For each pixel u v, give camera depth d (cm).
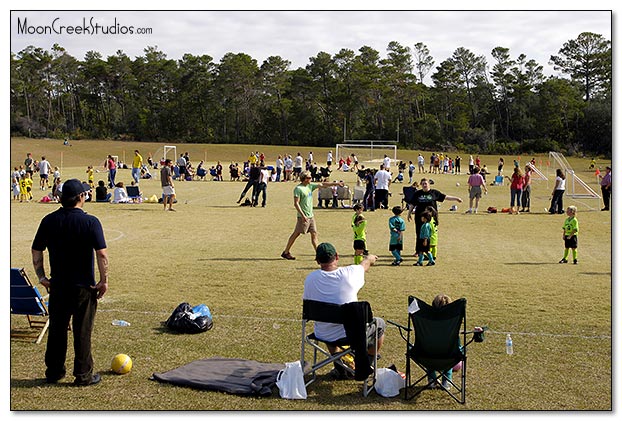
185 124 11981
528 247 1761
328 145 12050
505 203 3075
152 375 736
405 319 978
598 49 11181
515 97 11894
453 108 12112
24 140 9131
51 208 2681
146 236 1909
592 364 782
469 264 1481
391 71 12012
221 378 714
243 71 11900
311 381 703
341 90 12138
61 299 704
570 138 11012
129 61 11969
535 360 796
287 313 1007
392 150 9075
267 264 1451
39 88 11325
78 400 664
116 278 1277
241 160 8312
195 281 1253
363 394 684
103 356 799
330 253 717
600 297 1137
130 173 5106
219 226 2159
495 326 945
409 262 1502
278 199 3188
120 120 11931
